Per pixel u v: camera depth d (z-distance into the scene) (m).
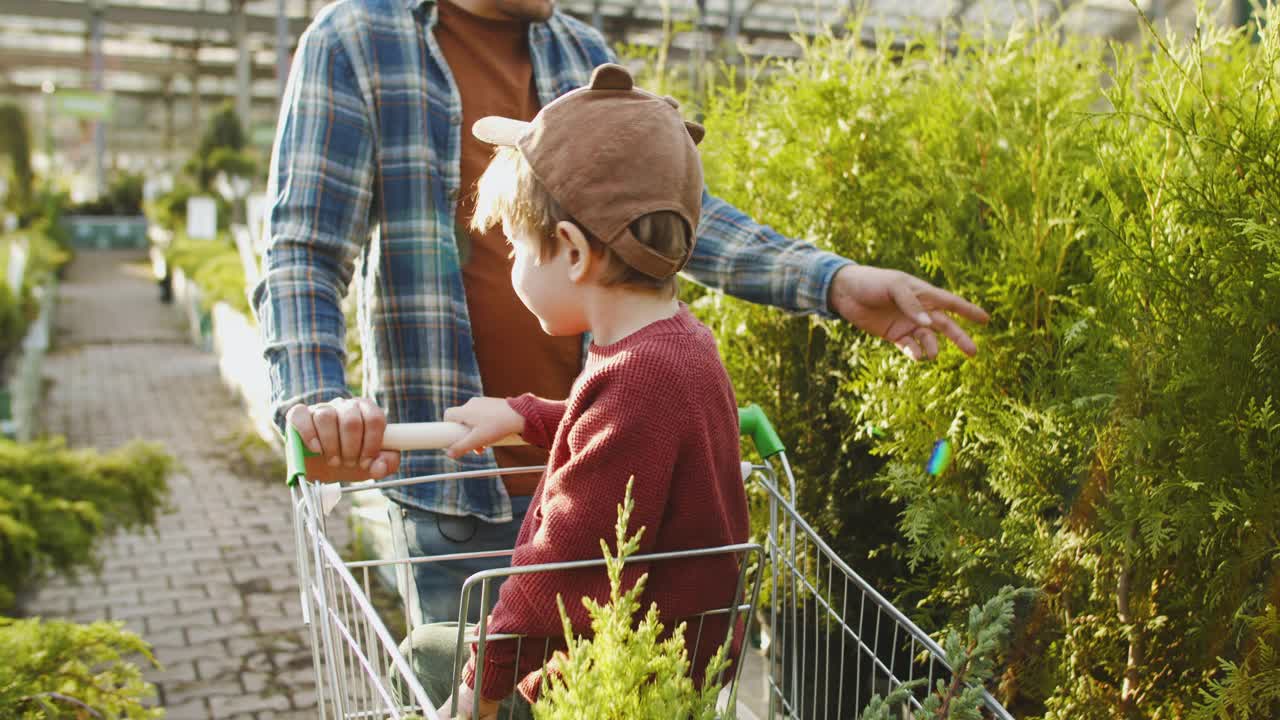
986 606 1.31
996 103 2.54
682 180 1.38
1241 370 1.62
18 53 43.06
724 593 1.42
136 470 4.80
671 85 4.24
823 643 2.61
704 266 2.02
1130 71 1.96
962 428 2.17
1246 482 1.61
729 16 22.03
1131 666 1.76
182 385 11.80
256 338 9.37
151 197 34.28
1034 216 2.12
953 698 1.29
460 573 2.03
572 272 1.39
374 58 2.04
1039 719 1.88
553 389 2.14
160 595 5.45
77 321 17.14
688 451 1.35
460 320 2.06
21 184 29.06
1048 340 2.10
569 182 1.35
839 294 1.88
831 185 2.74
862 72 2.81
